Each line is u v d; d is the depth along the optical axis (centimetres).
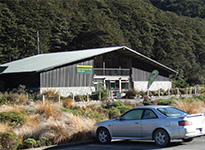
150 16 8150
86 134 1205
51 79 2956
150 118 1014
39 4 6662
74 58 3219
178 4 12238
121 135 1074
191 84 7175
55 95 2716
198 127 969
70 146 1122
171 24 8500
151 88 4234
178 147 960
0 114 1321
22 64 3562
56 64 2964
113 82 3825
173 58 7188
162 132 970
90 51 3691
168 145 1009
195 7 12006
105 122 1130
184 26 8856
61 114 1357
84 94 3192
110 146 1059
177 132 940
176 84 5006
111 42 6438
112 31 6781
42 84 2866
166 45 7369
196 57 8081
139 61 4141
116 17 7831
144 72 4194
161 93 3978
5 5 5797
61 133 1148
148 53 7169
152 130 993
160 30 7731
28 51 5722
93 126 1180
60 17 6875
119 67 3850
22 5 6194
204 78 7394
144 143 1098
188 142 1066
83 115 1481
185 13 11850
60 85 3044
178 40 7644
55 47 6506
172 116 993
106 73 3778
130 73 4022
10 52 5509
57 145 1105
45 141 1113
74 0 7944
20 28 5588
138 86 4081
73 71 3189
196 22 9850
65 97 2872
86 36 6762
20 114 1346
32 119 1354
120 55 4031
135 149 959
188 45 7875
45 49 5994
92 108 1800
